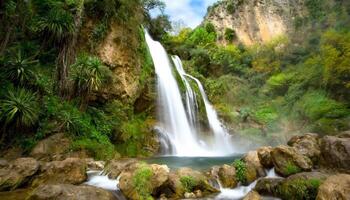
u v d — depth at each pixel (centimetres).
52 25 1811
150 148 1986
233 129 2811
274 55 3809
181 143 2373
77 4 2003
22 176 919
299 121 2622
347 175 657
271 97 3288
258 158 1045
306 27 3803
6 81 1497
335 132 2042
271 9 4575
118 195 830
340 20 3164
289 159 934
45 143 1420
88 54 1920
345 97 2356
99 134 1703
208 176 961
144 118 2253
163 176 840
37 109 1509
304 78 2980
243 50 4441
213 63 3803
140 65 2264
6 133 1396
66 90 1755
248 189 899
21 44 1789
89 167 1203
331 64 2422
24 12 1806
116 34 2027
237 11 5088
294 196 749
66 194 711
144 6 3131
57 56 1888
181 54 3844
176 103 2572
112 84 1928
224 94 3206
